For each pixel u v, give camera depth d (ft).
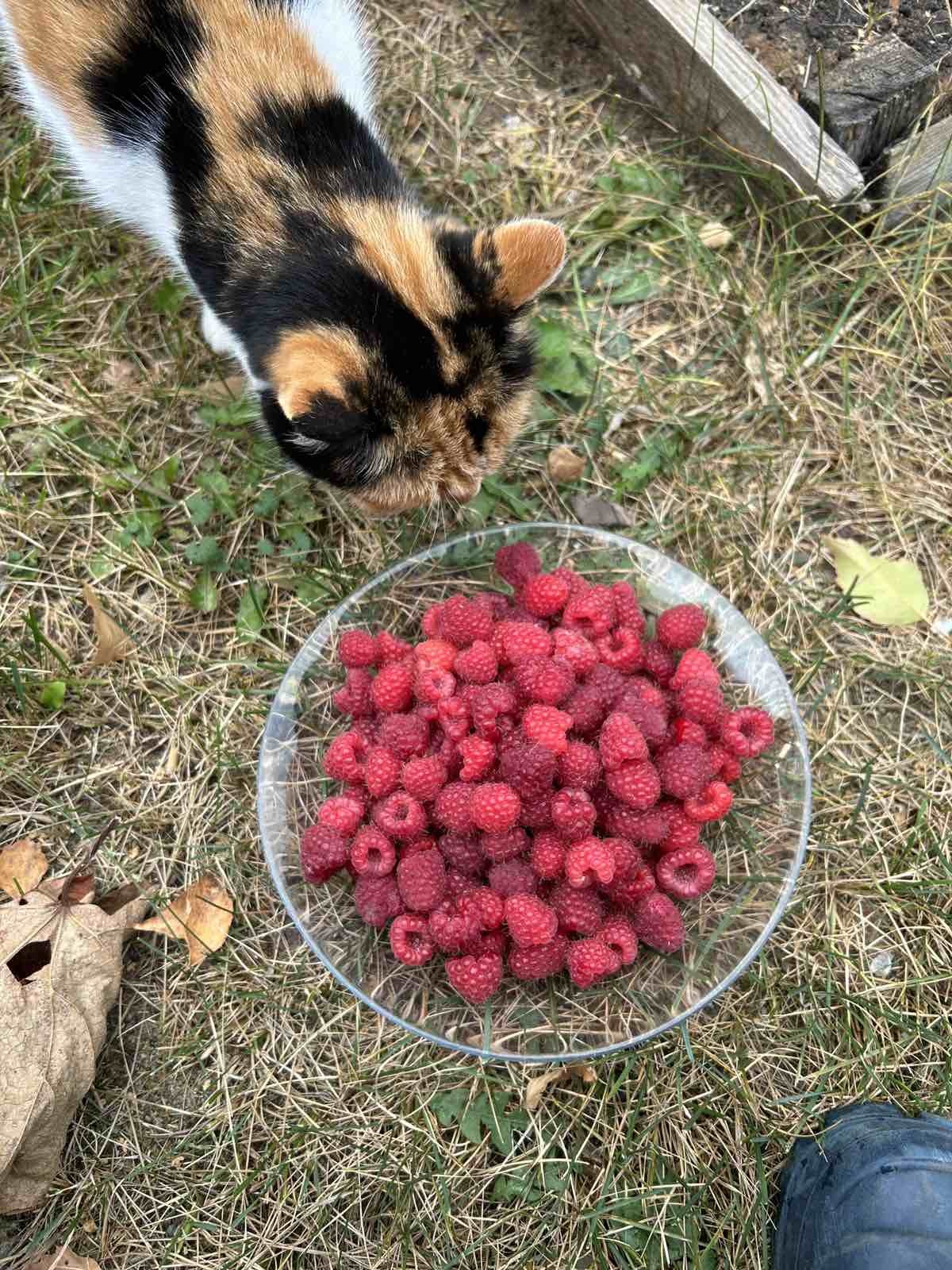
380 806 1.38
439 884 1.34
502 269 1.32
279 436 1.47
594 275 1.88
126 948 1.54
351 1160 1.44
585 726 1.40
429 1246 1.41
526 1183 1.43
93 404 1.78
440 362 1.28
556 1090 1.47
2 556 1.71
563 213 1.91
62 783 1.61
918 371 1.82
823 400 1.80
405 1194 1.42
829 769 1.62
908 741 1.65
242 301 1.38
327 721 1.60
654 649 1.53
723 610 1.59
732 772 1.44
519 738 1.38
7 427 1.77
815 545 1.75
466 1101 1.46
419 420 1.29
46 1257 1.40
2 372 1.80
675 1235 1.40
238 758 1.61
